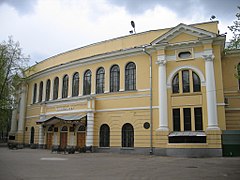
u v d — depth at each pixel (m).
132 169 13.92
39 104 35.88
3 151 28.64
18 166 14.84
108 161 18.11
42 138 33.66
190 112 23.41
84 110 28.22
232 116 25.09
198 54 23.98
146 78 25.97
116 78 28.08
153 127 24.53
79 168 14.24
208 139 21.89
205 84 23.19
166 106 24.03
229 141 21.92
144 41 27.38
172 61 24.78
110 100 27.48
